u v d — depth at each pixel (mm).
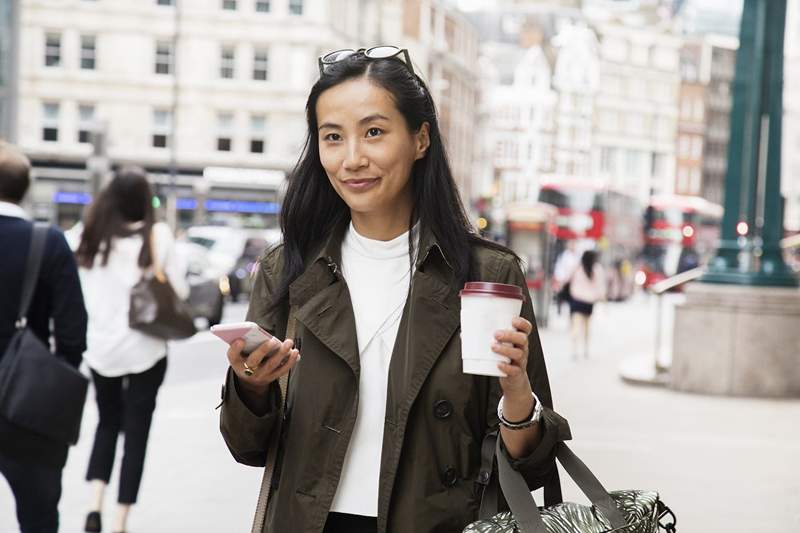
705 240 65562
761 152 14102
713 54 132125
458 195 2592
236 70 55656
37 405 4148
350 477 2471
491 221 46000
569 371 16312
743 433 10266
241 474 7762
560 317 32375
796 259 32062
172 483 7414
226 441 2551
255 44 55594
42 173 54562
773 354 13266
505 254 2564
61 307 4336
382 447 2455
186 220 54250
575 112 122500
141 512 6586
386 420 2449
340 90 2504
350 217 2660
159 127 55594
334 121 2508
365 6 61781
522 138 119688
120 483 5938
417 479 2434
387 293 2551
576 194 50938
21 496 4230
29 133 54562
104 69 54906
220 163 55500
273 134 55781
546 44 122000
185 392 12047
